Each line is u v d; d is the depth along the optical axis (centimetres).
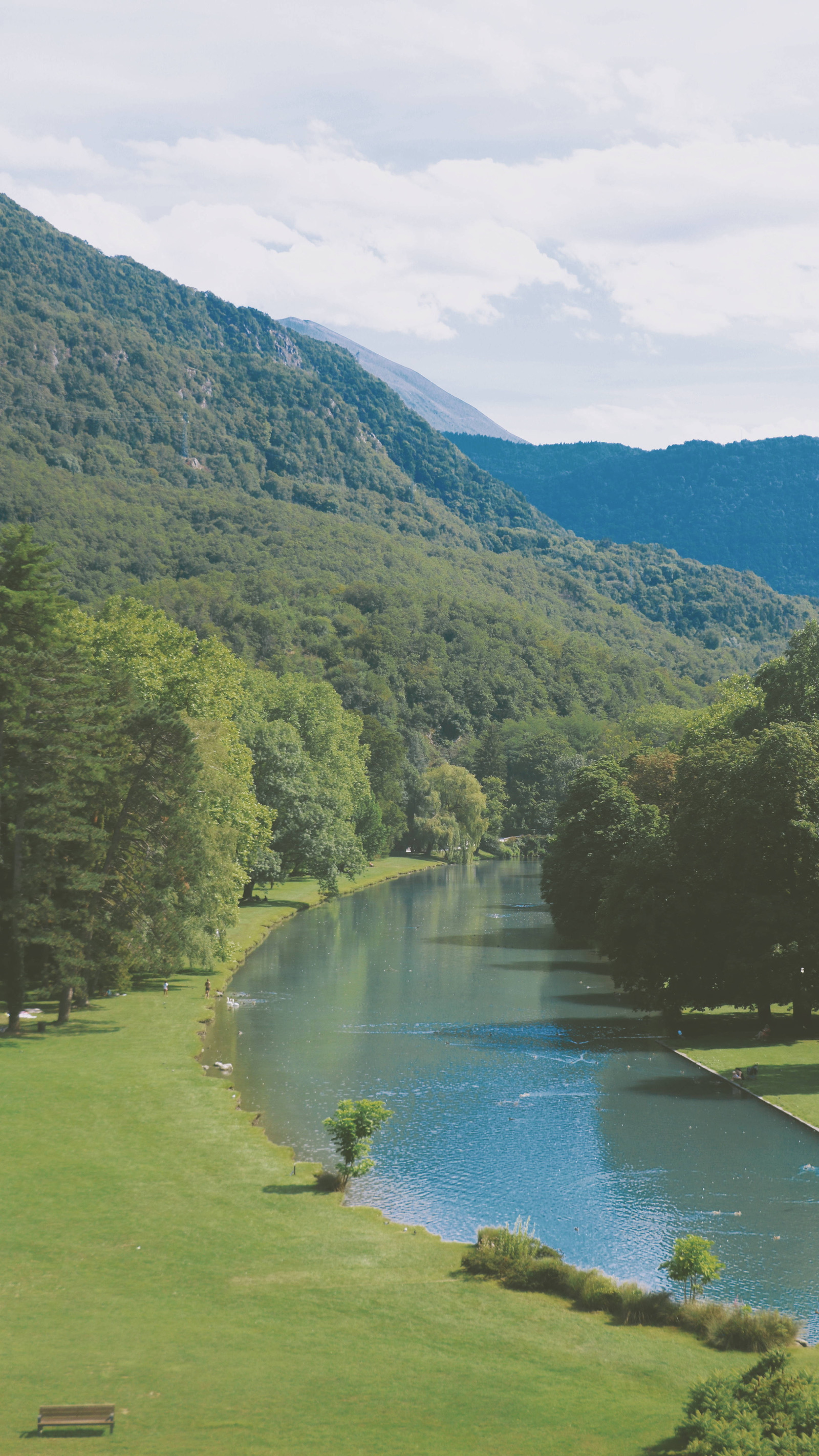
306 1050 6209
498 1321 2820
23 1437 2016
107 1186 3719
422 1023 6962
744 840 6450
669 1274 3169
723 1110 5109
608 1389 2392
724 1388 2086
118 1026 6294
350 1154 3959
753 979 6384
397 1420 2164
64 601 6631
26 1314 2691
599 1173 4291
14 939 5953
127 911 6309
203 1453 1962
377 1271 3150
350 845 13588
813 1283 3328
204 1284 2953
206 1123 4541
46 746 5838
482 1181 4197
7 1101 4644
